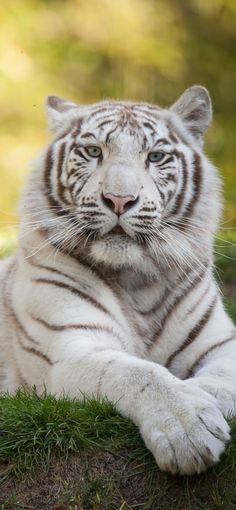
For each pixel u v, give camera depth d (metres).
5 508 7.95
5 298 10.42
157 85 31.70
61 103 10.77
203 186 10.11
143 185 9.30
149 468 8.05
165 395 7.78
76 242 9.56
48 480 8.12
